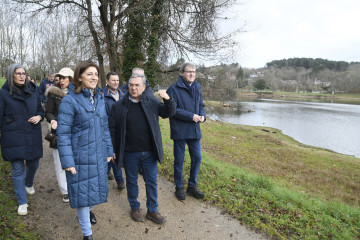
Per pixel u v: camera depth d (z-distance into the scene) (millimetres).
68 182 2348
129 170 2967
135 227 2959
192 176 3764
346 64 157500
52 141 3205
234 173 5086
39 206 3256
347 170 11648
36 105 3113
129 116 2818
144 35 8250
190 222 3152
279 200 3934
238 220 3273
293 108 50969
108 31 8141
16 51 33312
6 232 2635
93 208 3328
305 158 13383
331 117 37625
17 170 2963
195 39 8719
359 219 3525
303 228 3164
